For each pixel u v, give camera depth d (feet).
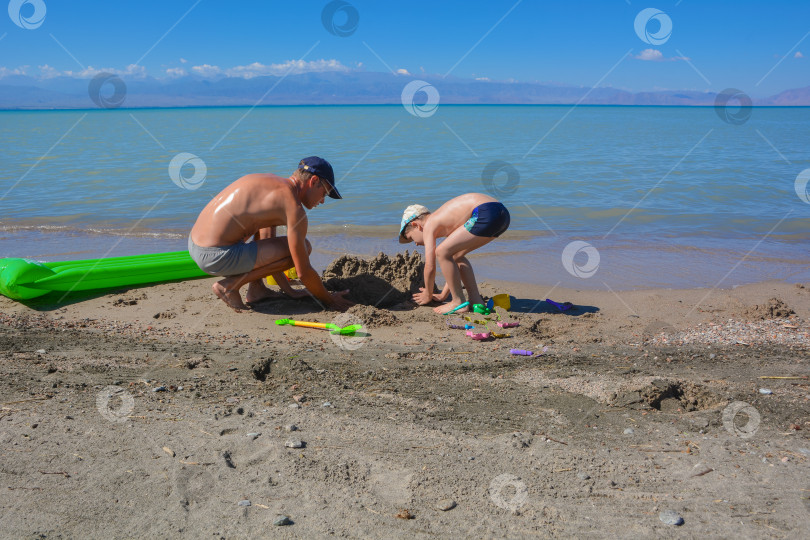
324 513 7.73
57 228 31.65
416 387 12.52
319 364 13.80
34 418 10.19
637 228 32.89
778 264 25.75
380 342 15.66
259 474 8.65
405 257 20.79
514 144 90.53
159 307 18.20
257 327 16.56
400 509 7.88
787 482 8.70
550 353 15.06
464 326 16.98
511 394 12.21
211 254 16.69
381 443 9.76
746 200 41.16
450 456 9.37
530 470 9.00
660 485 8.63
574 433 10.38
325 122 179.32
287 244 17.46
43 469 8.59
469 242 17.53
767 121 218.59
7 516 7.47
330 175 16.94
